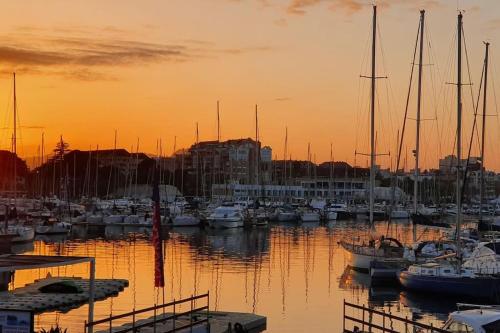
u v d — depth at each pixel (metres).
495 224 72.56
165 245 88.25
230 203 141.88
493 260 49.16
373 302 46.34
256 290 51.25
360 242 75.00
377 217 148.12
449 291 45.94
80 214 127.56
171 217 119.38
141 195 186.88
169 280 56.31
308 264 68.00
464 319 28.78
